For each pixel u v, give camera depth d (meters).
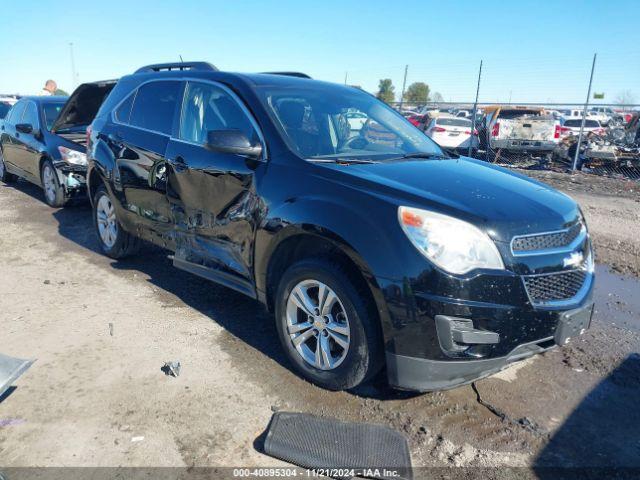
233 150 3.57
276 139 3.67
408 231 2.85
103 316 4.32
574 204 3.53
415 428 3.00
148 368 3.52
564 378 3.60
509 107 16.31
